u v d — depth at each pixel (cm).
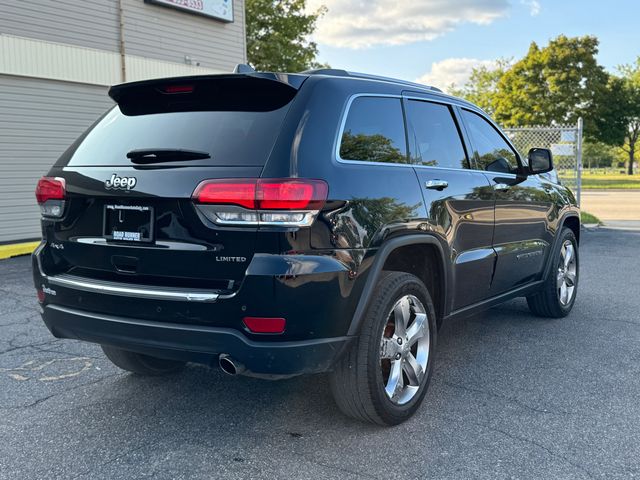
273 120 290
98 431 328
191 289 282
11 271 817
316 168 281
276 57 2627
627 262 881
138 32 1305
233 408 357
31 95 1112
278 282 264
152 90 329
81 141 348
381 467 285
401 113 362
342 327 288
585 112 4297
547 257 523
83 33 1192
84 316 310
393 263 357
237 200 269
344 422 336
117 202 305
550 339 491
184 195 280
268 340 271
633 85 4700
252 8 2548
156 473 282
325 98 306
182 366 430
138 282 300
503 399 365
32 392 383
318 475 278
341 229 285
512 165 488
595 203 2150
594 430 322
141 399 371
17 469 286
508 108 4494
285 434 321
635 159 8544
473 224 400
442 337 498
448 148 400
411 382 340
